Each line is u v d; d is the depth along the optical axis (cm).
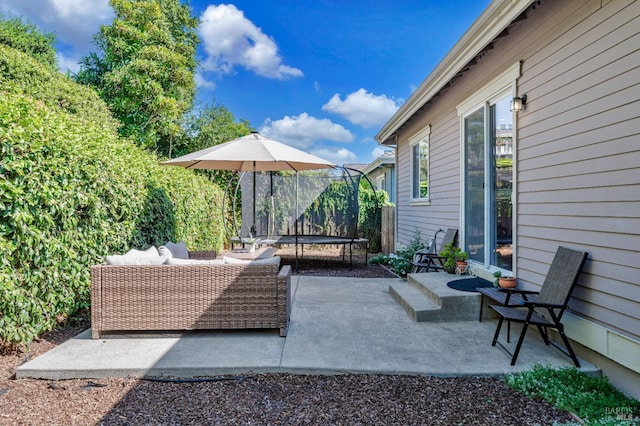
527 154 418
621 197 289
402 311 488
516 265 439
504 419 249
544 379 294
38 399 274
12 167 320
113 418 250
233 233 1224
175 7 1644
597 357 317
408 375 309
